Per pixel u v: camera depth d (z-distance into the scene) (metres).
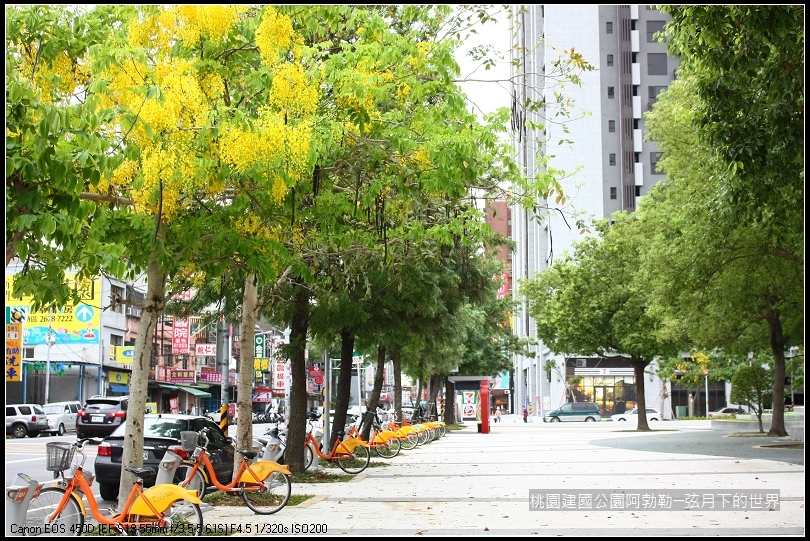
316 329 19.08
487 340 54.25
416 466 21.95
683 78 24.11
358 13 10.41
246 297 14.55
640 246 39.09
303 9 10.41
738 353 32.62
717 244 20.98
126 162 9.42
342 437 21.91
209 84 10.07
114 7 9.80
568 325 42.44
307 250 14.34
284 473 12.44
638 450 27.08
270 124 9.40
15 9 9.18
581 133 71.25
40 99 8.71
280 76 9.81
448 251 20.66
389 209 13.72
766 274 22.33
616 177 71.06
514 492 15.05
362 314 18.88
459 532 10.26
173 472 11.09
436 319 22.11
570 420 66.75
